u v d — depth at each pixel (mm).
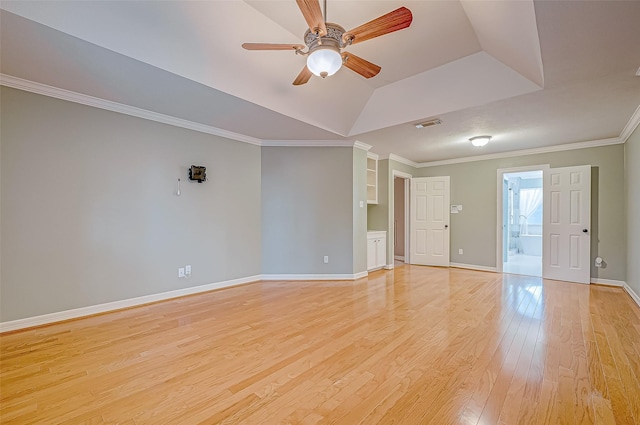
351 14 2504
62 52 2236
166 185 3717
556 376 1984
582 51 2139
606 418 1568
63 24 1979
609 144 4582
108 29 2141
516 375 2004
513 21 2070
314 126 4059
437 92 3439
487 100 3146
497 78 3016
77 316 3039
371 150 5559
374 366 2133
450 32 2682
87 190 3107
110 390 1827
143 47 2328
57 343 2473
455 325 2914
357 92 3740
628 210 4242
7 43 2113
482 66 3035
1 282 2645
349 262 4945
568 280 4832
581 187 4723
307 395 1791
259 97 3225
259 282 4723
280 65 3006
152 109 3414
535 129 4121
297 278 4902
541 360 2205
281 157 4875
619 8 1668
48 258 2875
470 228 6062
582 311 3340
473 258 6016
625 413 1608
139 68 2475
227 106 3309
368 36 2021
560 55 2193
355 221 4992
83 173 3082
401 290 4262
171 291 3766
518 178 9086
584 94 2930
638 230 3662
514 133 4324
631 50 2119
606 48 2094
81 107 3064
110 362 2168
